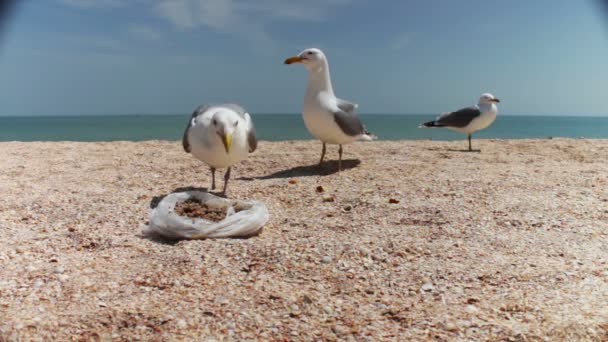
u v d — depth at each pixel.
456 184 1.62
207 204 1.21
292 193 1.54
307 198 1.47
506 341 0.66
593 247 1.02
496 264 0.93
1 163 2.13
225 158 1.41
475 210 1.30
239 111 1.52
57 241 1.06
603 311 0.73
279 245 1.03
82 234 1.11
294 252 0.99
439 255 0.98
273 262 0.94
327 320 0.72
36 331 0.67
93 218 1.26
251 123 1.55
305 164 2.13
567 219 1.22
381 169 1.96
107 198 1.47
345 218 1.26
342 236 1.10
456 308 0.75
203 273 0.88
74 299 0.77
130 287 0.82
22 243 1.04
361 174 1.86
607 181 1.67
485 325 0.70
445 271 0.90
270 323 0.71
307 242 1.05
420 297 0.80
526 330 0.68
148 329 0.69
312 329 0.70
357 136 1.97
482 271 0.90
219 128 1.35
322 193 1.53
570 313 0.72
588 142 2.84
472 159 2.24
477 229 1.15
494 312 0.74
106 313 0.73
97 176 1.84
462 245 1.04
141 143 2.99
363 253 0.98
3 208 1.34
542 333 0.67
